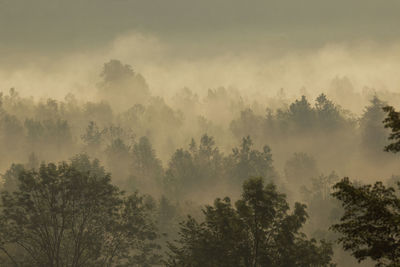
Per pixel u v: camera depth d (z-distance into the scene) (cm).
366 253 2103
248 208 4259
